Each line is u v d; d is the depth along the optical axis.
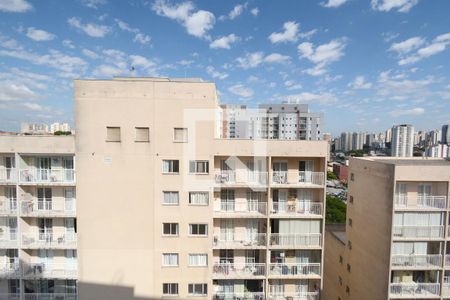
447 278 19.84
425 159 24.16
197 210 19.33
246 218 20.89
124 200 19.00
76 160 18.66
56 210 19.73
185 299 19.59
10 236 19.70
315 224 20.19
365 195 22.00
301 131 80.31
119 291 19.23
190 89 18.89
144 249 19.25
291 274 19.94
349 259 24.23
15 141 18.42
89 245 19.00
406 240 19.28
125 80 18.77
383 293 19.58
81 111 18.53
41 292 20.25
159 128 18.88
